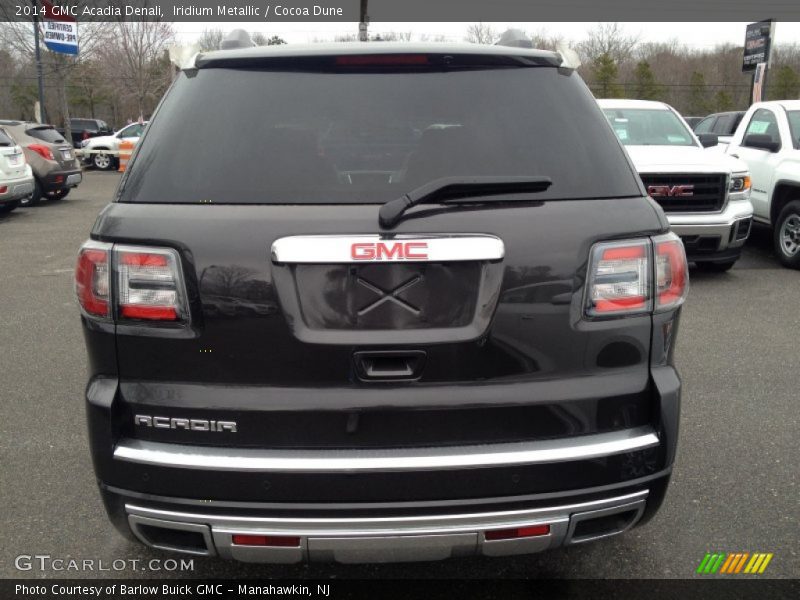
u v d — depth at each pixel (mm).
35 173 15883
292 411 2098
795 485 3459
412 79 2473
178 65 2729
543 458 2094
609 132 2449
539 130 2373
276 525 2088
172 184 2232
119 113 52531
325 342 2080
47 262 9422
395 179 2273
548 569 2842
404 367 2111
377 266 2066
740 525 3123
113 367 2184
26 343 5871
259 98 2422
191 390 2135
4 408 4477
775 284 7906
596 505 2154
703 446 3879
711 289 7668
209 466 2076
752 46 28000
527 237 2113
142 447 2150
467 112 2402
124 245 2137
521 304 2111
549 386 2152
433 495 2082
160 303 2119
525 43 2777
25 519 3197
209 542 2137
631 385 2213
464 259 2068
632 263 2193
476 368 2117
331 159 2289
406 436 2113
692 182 7504
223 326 2102
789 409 4387
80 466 3697
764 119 9688
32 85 49031
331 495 2074
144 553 2959
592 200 2227
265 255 2078
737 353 5492
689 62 64938
